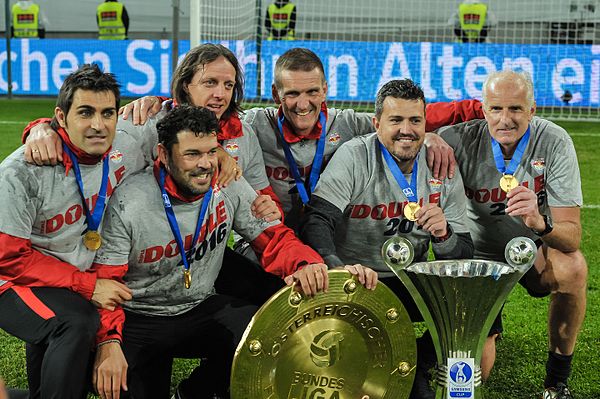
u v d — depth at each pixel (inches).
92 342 100.0
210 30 408.8
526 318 174.2
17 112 496.4
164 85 544.7
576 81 451.2
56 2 605.6
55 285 102.1
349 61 457.4
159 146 103.2
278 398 98.2
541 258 130.6
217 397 114.3
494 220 134.6
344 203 120.6
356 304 98.6
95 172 107.0
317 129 131.2
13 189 101.4
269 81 444.5
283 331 96.5
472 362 95.7
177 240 107.0
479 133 131.3
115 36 558.9
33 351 105.7
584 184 309.1
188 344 114.7
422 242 126.3
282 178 134.6
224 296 116.3
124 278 110.2
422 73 455.8
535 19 470.3
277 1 458.9
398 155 116.9
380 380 102.1
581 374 143.1
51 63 572.7
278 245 111.6
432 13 498.6
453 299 93.3
